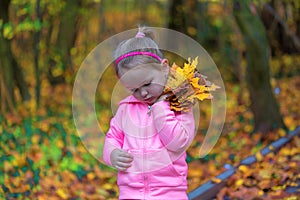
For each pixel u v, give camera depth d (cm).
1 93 1284
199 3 1497
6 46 1280
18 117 1211
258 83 920
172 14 1527
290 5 1628
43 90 1484
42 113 1256
